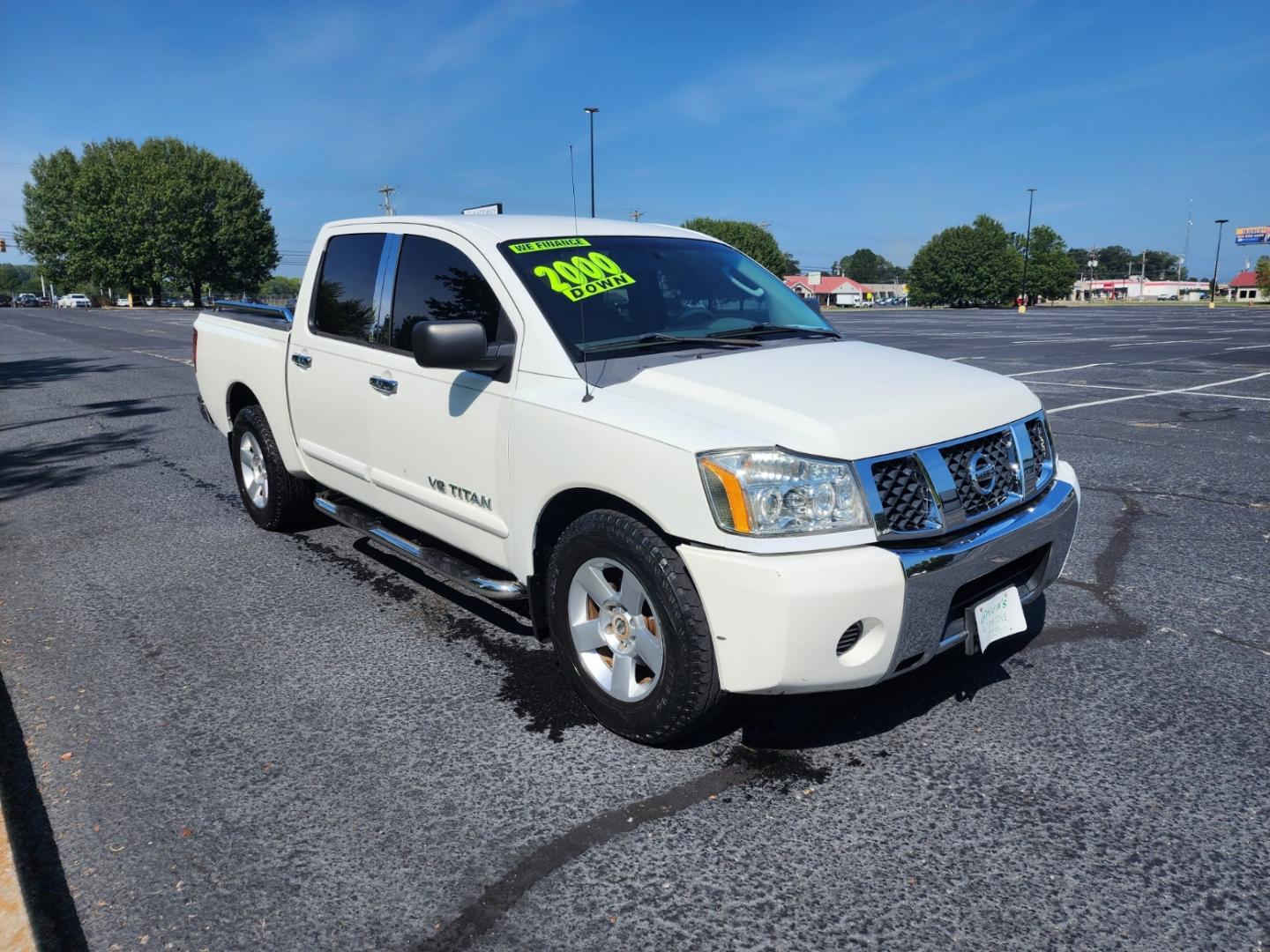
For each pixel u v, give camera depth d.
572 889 2.41
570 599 3.18
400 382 3.95
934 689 3.51
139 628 4.16
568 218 4.13
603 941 2.22
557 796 2.83
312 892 2.39
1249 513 5.98
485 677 3.65
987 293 104.00
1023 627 3.09
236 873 2.47
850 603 2.57
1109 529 5.62
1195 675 3.61
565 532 3.15
